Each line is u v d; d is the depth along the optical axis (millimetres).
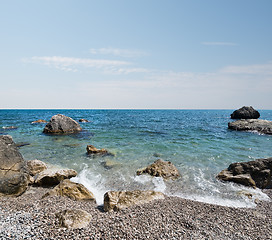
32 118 64438
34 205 7984
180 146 20578
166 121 56969
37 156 16328
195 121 58531
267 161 12156
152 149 19141
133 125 42312
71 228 6219
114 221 6836
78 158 15977
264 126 33312
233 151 18812
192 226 6738
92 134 28375
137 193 9344
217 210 8180
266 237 6355
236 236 6312
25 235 5742
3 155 9594
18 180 9477
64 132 29656
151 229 6387
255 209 8680
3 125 38938
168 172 12633
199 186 11227
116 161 15289
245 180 11484
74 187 9797
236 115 56688
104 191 10430
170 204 8578
